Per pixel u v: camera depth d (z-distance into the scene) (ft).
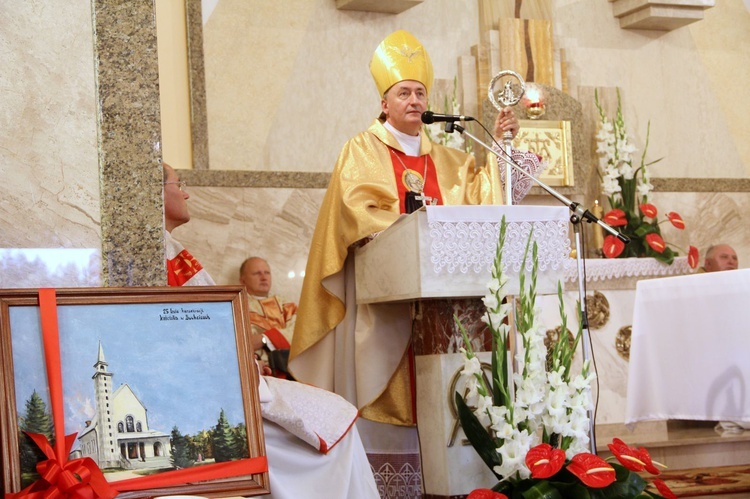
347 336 15.87
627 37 31.65
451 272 13.06
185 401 9.41
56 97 10.20
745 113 32.60
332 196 16.17
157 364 9.41
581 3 31.22
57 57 10.23
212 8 27.20
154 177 10.48
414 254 13.10
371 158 16.62
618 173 28.78
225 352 9.77
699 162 31.96
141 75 10.53
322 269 15.71
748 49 32.83
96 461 8.89
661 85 31.83
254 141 27.35
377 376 15.07
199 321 9.77
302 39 28.12
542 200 29.37
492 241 13.29
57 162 10.14
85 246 10.18
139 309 9.55
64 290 9.20
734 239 31.22
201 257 25.20
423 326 13.96
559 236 13.67
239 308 9.97
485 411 12.64
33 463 8.71
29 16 10.17
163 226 10.48
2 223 9.92
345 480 11.02
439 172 17.29
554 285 13.64
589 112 30.55
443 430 13.53
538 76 29.76
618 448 12.29
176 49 26.53
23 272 9.92
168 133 26.27
